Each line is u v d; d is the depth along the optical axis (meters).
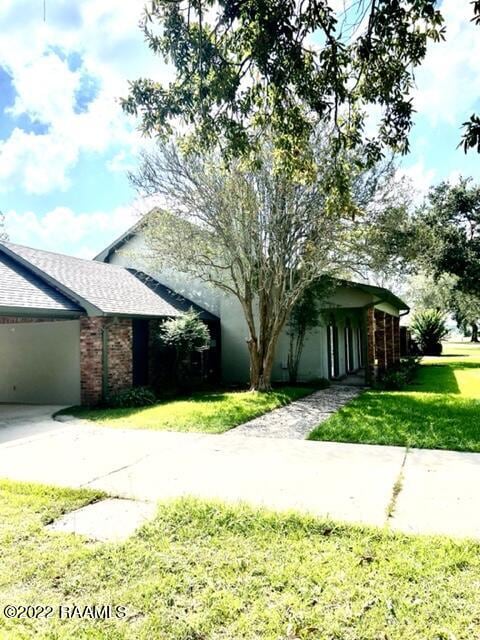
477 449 6.30
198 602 2.77
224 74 4.85
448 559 3.22
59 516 4.13
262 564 3.21
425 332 30.52
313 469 5.52
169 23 4.70
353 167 8.75
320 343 15.10
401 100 5.25
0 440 7.55
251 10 4.35
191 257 12.67
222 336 16.59
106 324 11.20
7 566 3.21
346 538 3.58
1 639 2.46
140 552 3.39
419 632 2.47
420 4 4.31
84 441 7.30
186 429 8.00
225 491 4.77
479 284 24.23
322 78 4.86
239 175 11.43
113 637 2.48
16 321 11.95
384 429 7.54
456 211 24.53
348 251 12.53
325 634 2.46
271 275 12.91
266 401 10.97
